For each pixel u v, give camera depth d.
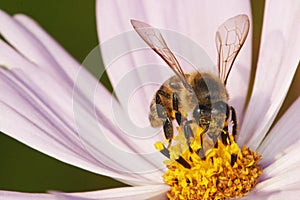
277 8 0.14
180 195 0.14
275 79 0.14
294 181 0.13
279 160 0.14
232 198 0.14
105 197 0.13
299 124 0.14
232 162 0.14
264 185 0.13
